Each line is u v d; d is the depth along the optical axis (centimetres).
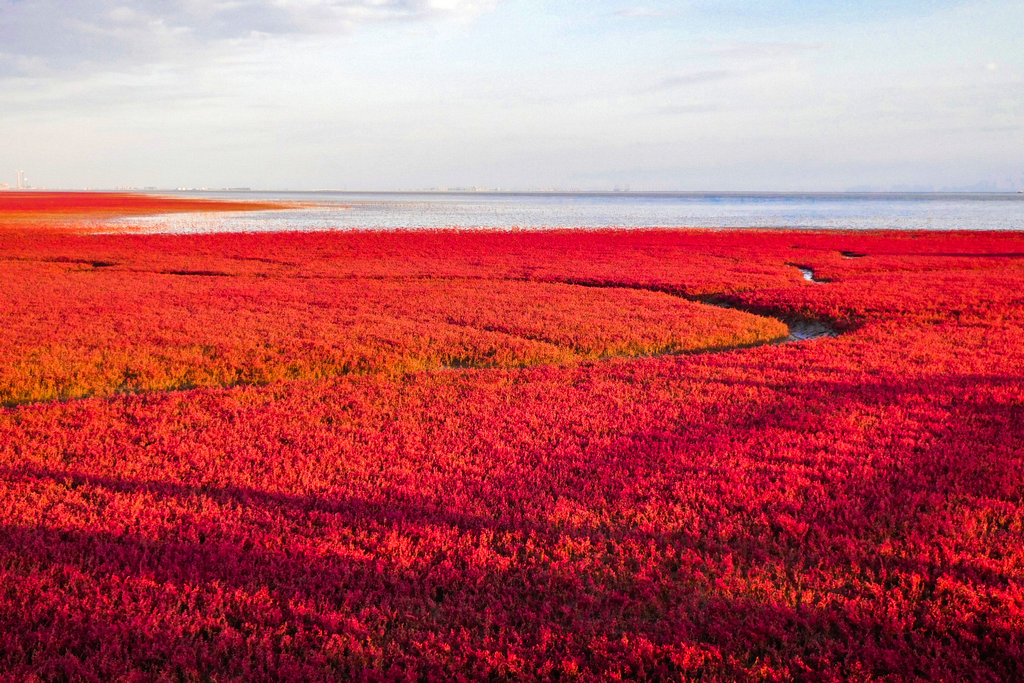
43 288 2595
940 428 974
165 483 775
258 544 627
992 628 494
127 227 7175
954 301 2397
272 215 10612
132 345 1602
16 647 472
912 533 642
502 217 10756
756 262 4081
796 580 574
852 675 451
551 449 914
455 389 1261
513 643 498
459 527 684
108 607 527
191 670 456
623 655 476
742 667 464
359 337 1770
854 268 3734
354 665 471
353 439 954
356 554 609
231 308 2247
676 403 1145
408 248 4962
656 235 6500
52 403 1128
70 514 685
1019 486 757
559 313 2203
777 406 1116
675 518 701
